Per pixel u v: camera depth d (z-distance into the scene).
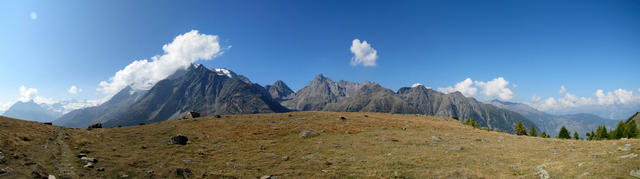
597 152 28.98
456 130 67.75
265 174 26.92
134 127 62.69
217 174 25.88
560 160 28.14
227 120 75.94
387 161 32.31
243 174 26.59
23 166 21.53
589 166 22.77
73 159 27.14
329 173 27.25
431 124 77.88
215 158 33.44
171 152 35.66
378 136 53.34
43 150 29.66
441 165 30.38
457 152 37.97
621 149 26.77
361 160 33.09
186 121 72.25
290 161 32.53
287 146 42.47
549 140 51.50
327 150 39.50
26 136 35.03
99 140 42.22
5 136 31.06
